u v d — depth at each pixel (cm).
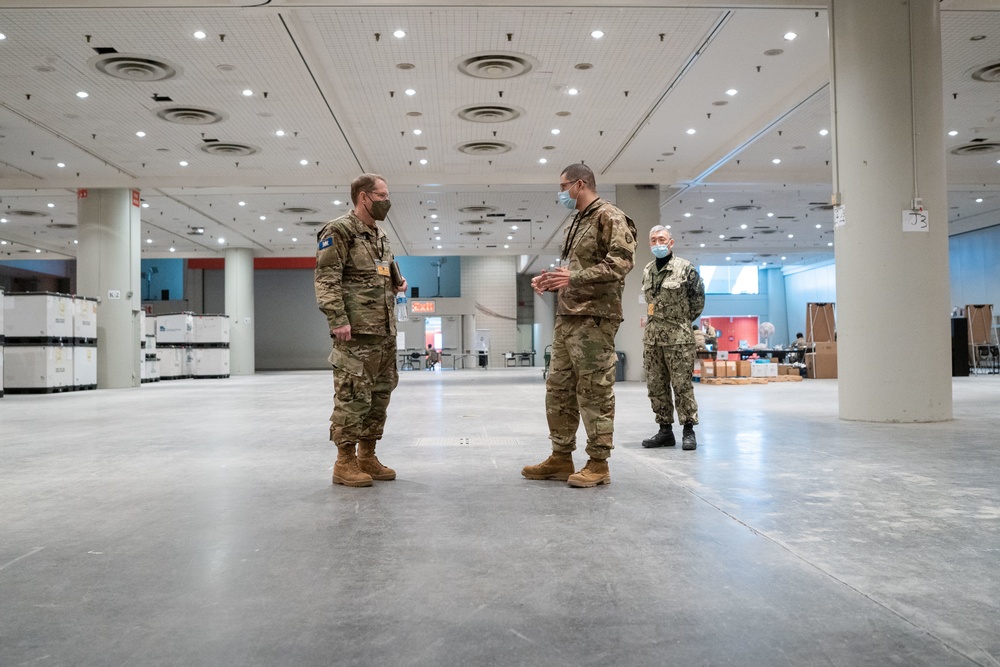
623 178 1706
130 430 638
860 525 248
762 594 177
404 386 1492
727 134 1408
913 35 636
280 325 3694
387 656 143
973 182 1791
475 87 1128
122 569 207
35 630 159
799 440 498
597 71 1066
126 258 1742
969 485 323
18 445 529
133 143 1409
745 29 925
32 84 1080
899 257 621
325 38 943
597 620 161
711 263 3659
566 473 352
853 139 644
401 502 299
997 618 158
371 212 359
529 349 3909
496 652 144
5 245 2786
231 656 144
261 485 346
